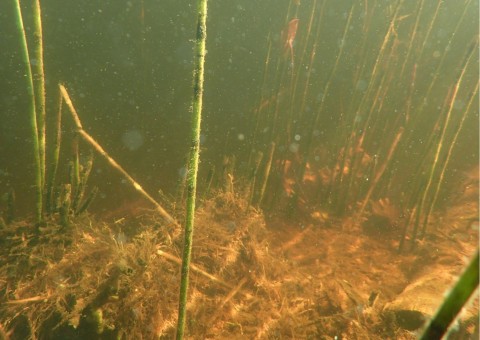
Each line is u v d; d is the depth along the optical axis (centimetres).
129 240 349
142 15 584
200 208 359
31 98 242
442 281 310
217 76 762
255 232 371
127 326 240
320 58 761
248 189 404
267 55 425
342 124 524
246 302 302
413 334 257
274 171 472
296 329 269
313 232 443
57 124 285
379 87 429
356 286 340
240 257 338
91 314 228
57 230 298
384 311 280
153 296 258
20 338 242
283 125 480
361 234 448
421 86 597
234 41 812
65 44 714
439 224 462
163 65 723
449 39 415
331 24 794
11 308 249
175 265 299
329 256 397
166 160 557
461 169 582
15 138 525
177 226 330
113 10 757
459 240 417
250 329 270
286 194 498
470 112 597
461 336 225
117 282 237
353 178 456
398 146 472
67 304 246
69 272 273
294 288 317
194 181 156
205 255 323
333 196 477
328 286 320
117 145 558
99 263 274
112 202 463
